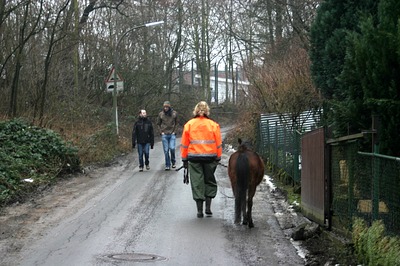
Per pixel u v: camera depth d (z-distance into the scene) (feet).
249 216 31.89
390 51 24.86
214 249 26.99
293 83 56.44
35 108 69.10
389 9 25.43
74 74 93.81
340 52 34.58
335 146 28.45
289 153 46.96
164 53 137.18
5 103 70.74
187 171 36.17
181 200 40.57
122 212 35.88
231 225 32.53
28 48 75.97
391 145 25.18
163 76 131.13
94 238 28.78
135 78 117.70
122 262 24.36
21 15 72.18
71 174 54.44
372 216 23.25
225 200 40.93
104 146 73.87
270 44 89.86
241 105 105.29
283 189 44.86
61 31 77.51
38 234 29.76
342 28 35.42
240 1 87.56
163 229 31.09
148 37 127.85
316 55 38.17
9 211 36.29
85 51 106.52
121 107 117.08
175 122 60.29
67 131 71.41
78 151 58.80
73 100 90.27
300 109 54.39
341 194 27.53
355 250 24.22
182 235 29.73
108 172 57.98
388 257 20.44
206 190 35.27
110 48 107.65
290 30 85.46
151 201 40.11
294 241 28.81
